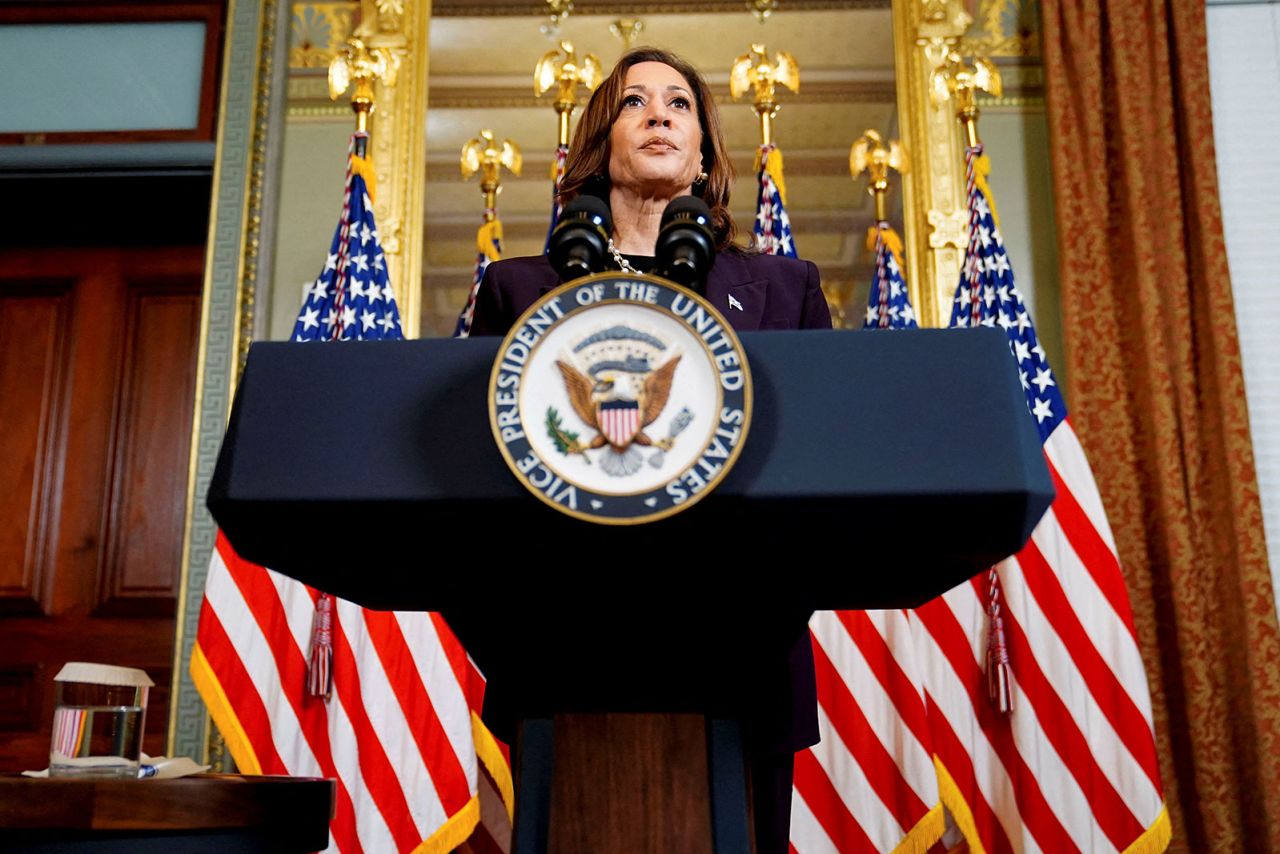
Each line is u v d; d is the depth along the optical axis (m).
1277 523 3.35
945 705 2.82
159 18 3.82
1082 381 3.28
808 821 2.73
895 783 2.75
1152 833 2.62
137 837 1.03
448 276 3.52
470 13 3.80
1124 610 2.78
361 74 3.23
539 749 0.79
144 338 3.80
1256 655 3.05
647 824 0.76
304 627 2.81
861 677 2.81
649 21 3.80
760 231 3.24
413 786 2.70
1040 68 3.69
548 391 0.68
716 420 0.67
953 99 3.61
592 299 0.70
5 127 3.74
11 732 3.50
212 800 1.08
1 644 3.56
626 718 0.77
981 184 3.19
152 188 3.70
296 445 0.72
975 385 0.70
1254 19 3.77
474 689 2.89
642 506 0.66
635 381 0.68
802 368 0.71
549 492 0.66
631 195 1.43
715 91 3.76
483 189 3.43
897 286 3.28
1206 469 3.27
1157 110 3.54
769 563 0.75
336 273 3.13
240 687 2.75
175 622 3.33
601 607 0.79
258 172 3.60
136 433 3.71
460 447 0.70
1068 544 2.85
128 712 1.19
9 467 3.70
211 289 3.49
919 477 0.68
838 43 3.76
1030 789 2.71
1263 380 3.46
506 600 0.80
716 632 0.80
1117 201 3.49
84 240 3.88
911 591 0.89
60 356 3.80
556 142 3.68
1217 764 2.96
